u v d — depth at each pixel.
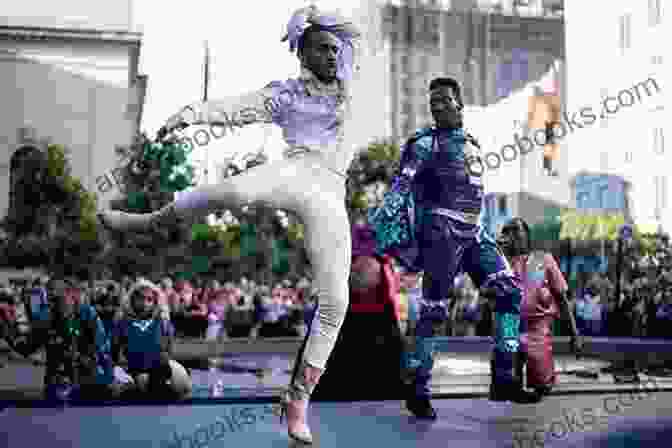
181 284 16.14
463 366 8.80
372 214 4.61
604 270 18.02
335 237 3.46
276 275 19.20
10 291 15.19
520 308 4.67
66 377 5.54
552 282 5.14
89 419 3.89
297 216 3.51
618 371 7.76
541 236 19.64
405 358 4.24
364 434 3.52
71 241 19.06
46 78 20.39
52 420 3.85
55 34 20.41
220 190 3.42
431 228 4.26
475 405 4.56
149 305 5.66
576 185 20.11
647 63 19.12
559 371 7.60
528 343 4.99
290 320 16.06
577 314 15.74
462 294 14.52
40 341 6.42
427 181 4.34
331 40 3.66
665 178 18.67
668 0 18.78
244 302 16.02
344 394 5.09
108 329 7.38
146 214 3.57
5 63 20.22
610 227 18.70
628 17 19.55
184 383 5.62
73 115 20.38
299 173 3.51
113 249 18.91
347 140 3.72
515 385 4.70
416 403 4.06
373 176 20.42
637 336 14.71
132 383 5.55
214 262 18.92
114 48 20.45
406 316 8.77
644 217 18.70
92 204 19.64
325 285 3.46
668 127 18.77
